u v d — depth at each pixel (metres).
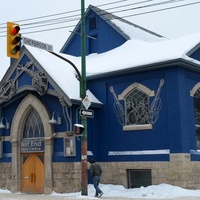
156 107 19.00
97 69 21.30
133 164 19.25
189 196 16.38
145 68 19.14
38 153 20.77
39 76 20.27
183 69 18.80
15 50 13.53
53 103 20.38
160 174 18.31
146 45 22.77
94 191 18.64
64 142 19.58
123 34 25.23
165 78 18.81
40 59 20.70
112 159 20.00
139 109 19.67
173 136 18.16
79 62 23.25
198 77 19.83
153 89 19.17
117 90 20.36
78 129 16.44
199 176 18.50
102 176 20.11
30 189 20.73
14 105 22.11
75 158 19.16
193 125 18.97
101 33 26.66
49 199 16.45
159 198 16.16
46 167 19.97
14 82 21.38
